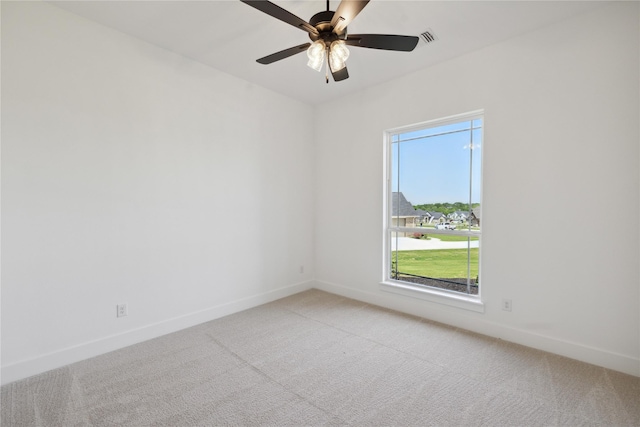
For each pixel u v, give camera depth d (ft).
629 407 5.83
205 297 10.14
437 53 9.17
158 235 8.99
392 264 11.75
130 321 8.45
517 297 8.47
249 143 11.37
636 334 6.84
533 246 8.17
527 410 5.80
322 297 12.72
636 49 6.70
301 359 7.71
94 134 7.73
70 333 7.45
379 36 5.83
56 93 7.14
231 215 10.85
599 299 7.25
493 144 8.77
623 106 6.87
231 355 7.90
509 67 8.42
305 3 6.84
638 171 6.73
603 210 7.16
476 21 7.59
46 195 7.04
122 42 8.17
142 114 8.59
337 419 5.60
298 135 13.25
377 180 11.64
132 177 8.42
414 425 5.45
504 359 7.65
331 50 6.03
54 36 7.09
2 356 6.56
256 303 11.70
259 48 8.98
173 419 5.58
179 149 9.41
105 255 7.98
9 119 6.55
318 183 13.85
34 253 6.91
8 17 6.51
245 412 5.79
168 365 7.39
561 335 7.80
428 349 8.20
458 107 9.39
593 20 7.17
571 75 7.50
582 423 5.45
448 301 9.81
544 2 6.87
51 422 5.46
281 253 12.67
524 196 8.28
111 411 5.76
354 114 12.30
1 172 6.48
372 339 8.81
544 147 7.93
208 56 9.48
